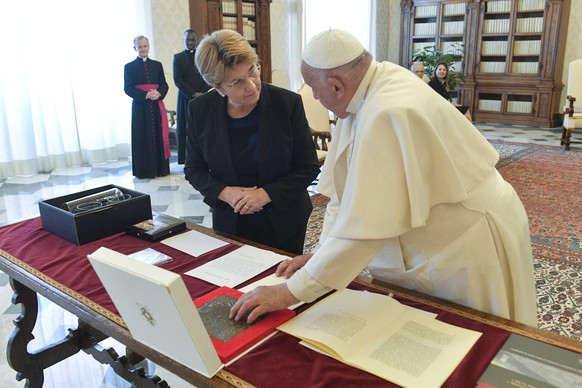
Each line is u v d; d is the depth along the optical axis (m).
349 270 1.18
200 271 1.56
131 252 1.71
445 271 1.37
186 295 0.97
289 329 1.21
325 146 4.82
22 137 5.76
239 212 1.88
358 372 1.05
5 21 5.47
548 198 4.76
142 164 5.66
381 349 1.12
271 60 7.96
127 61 6.57
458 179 1.22
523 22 8.83
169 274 0.96
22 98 5.69
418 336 1.16
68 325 2.64
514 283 1.40
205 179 1.98
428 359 1.07
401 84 1.22
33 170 5.89
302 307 1.32
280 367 1.08
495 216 1.35
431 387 0.99
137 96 5.45
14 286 1.91
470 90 9.52
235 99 1.70
